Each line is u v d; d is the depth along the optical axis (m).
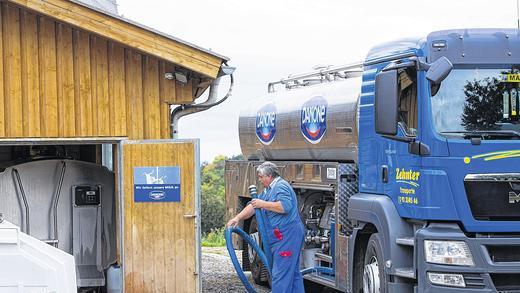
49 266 8.01
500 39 10.01
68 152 15.31
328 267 12.97
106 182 13.64
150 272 12.77
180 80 12.98
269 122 15.42
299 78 14.95
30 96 12.49
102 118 12.77
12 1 12.09
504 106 9.95
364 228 11.49
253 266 15.63
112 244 13.64
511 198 9.77
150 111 12.98
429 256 9.74
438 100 9.88
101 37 12.59
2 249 7.94
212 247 23.78
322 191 13.71
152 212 12.77
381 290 10.69
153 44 12.52
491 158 9.77
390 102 9.90
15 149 14.85
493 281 9.70
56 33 12.60
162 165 12.77
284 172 14.27
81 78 12.70
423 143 9.87
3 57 12.41
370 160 11.35
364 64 11.70
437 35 9.98
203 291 14.73
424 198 9.87
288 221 10.95
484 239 9.61
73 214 13.45
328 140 13.02
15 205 13.23
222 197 34.66
